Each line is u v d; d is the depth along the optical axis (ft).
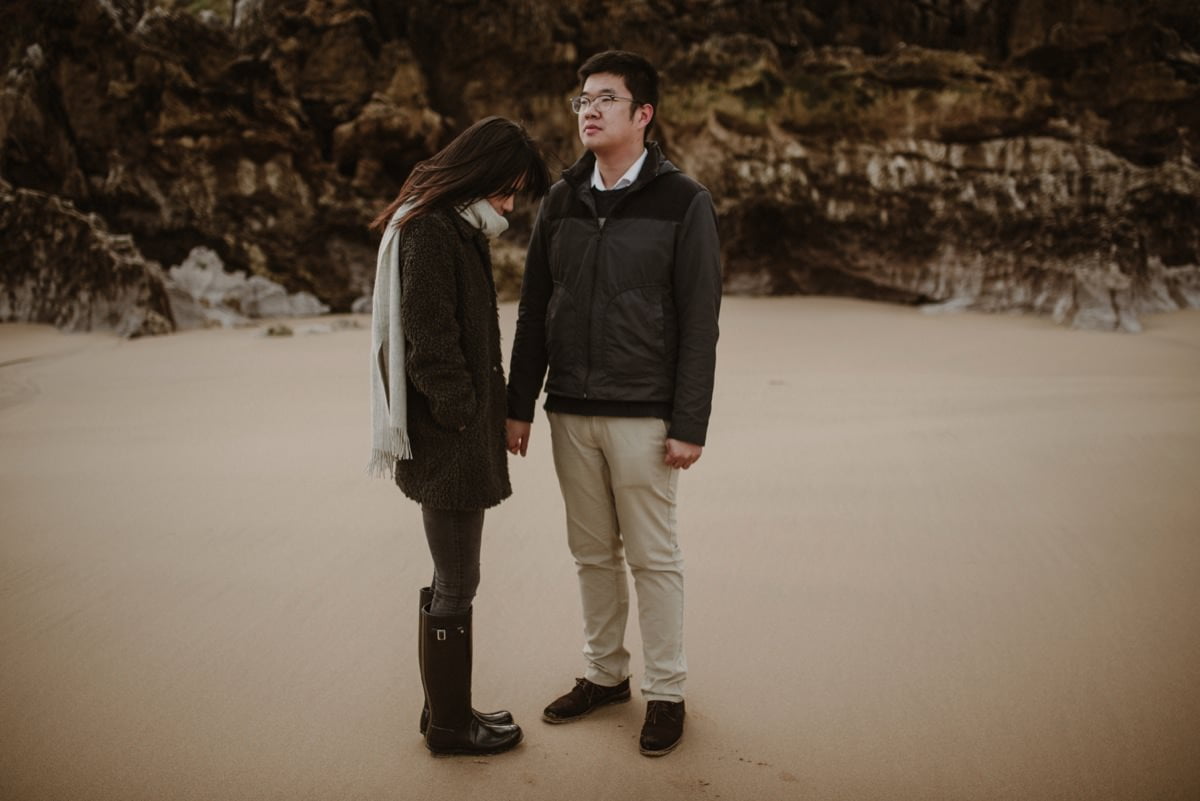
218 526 13.60
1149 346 29.94
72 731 8.75
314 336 30.19
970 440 18.06
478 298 8.10
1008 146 38.86
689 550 12.90
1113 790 7.97
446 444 8.07
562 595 11.66
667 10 40.78
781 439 18.17
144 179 35.47
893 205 39.04
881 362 27.04
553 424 9.11
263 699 9.33
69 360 26.11
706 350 8.54
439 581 8.51
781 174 38.88
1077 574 12.17
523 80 39.99
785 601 11.46
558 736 8.89
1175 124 40.73
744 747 8.64
